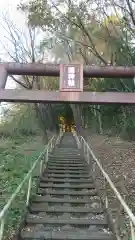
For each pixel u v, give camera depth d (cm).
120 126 2991
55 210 937
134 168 1636
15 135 3450
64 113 4753
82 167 1543
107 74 999
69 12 2152
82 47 2377
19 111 3947
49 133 4244
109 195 1121
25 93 937
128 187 1273
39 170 1353
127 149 2216
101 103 943
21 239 743
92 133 3559
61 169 1514
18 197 1026
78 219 870
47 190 1143
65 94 938
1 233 570
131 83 2123
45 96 936
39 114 3028
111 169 1664
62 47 2488
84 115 4025
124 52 2130
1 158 1783
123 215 938
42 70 988
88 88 2448
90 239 739
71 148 2505
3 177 1365
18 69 991
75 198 1095
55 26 2261
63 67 968
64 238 741
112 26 2152
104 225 846
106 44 2178
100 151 2236
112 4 2091
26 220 845
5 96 935
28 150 2225
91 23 2184
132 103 931
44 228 819
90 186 1206
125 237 766
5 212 575
